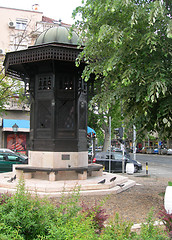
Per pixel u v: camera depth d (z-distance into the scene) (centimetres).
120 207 777
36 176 1057
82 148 1104
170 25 661
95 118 2648
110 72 834
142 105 752
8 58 1067
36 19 3081
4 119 2752
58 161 1037
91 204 773
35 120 1095
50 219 425
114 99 817
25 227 391
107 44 816
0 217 397
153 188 1147
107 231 388
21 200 418
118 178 1154
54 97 1052
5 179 1046
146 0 808
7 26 2967
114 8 707
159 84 655
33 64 1084
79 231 349
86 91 1161
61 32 1125
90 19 834
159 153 5294
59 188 883
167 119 732
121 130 1669
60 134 1053
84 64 1030
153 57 740
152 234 387
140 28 749
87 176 1152
